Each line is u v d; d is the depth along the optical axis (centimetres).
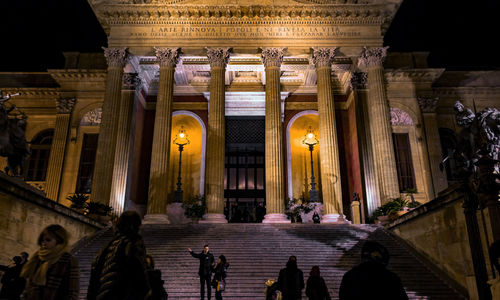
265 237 1755
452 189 1298
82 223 1756
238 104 3234
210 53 2444
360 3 2488
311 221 2786
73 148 2898
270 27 2503
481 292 900
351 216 2802
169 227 1900
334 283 1320
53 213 1504
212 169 2225
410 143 2884
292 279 829
